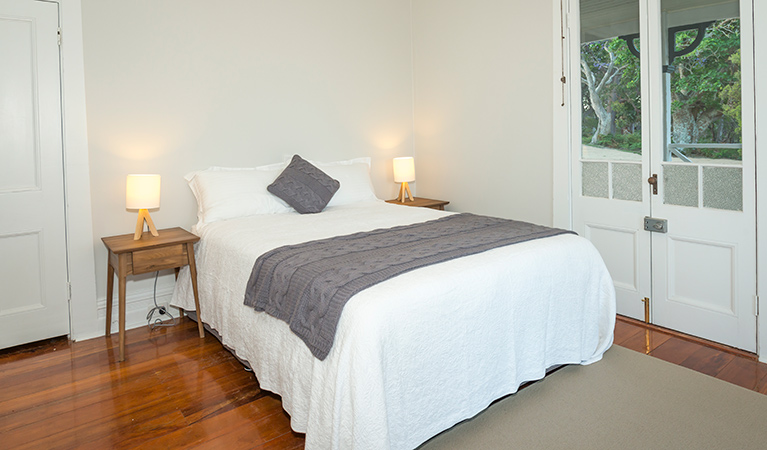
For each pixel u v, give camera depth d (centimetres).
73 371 271
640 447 196
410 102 468
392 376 185
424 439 199
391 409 185
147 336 320
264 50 377
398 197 456
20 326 300
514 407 227
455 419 208
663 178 305
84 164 310
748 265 272
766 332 266
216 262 290
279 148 391
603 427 210
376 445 174
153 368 274
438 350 200
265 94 380
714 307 289
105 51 314
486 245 244
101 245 324
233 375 265
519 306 228
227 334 276
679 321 305
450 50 426
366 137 441
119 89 321
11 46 284
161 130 339
